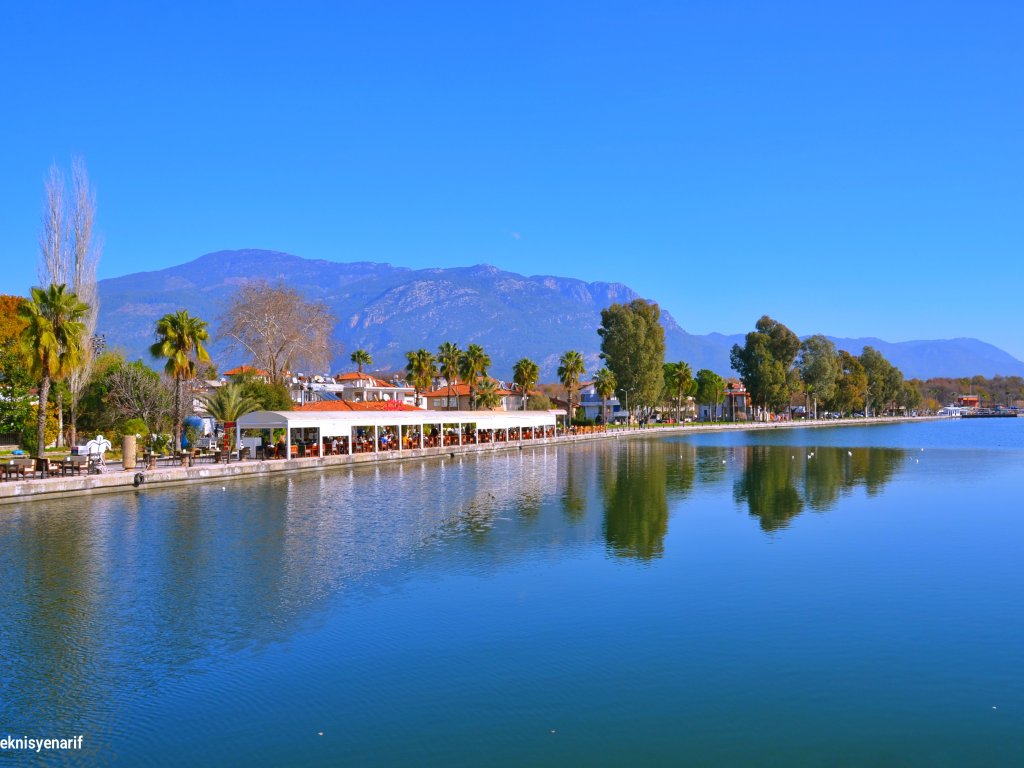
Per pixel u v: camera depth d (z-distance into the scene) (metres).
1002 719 15.55
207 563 28.33
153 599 23.55
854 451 98.69
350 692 16.83
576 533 35.16
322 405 100.06
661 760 13.95
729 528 36.75
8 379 64.19
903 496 49.88
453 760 13.95
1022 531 36.16
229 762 13.90
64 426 72.81
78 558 28.95
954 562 29.19
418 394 131.12
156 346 60.22
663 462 79.00
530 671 18.03
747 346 191.75
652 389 154.12
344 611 22.56
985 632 20.80
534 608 22.98
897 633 20.72
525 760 13.95
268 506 42.66
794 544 32.78
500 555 30.17
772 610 22.84
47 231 69.69
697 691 16.89
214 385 103.62
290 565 28.17
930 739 14.73
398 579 26.28
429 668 18.17
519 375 140.25
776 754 14.18
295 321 100.38
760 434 158.12
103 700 16.41
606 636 20.47
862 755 14.16
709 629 21.05
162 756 14.11
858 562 29.22
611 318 154.75
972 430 183.38
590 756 14.09
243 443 67.25
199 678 17.56
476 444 91.88
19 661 18.50
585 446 110.12
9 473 44.00
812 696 16.67
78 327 52.31
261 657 18.86
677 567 28.28
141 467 54.16
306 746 14.46
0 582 25.47
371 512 40.84
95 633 20.44
